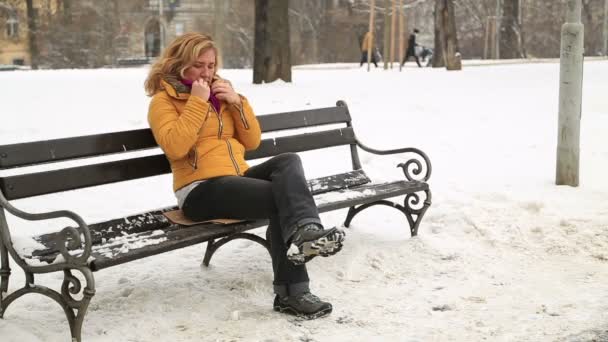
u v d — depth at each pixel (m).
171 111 4.91
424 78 20.84
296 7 60.62
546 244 5.95
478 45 61.06
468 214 6.48
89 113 12.55
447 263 5.58
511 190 7.41
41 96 15.16
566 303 4.80
